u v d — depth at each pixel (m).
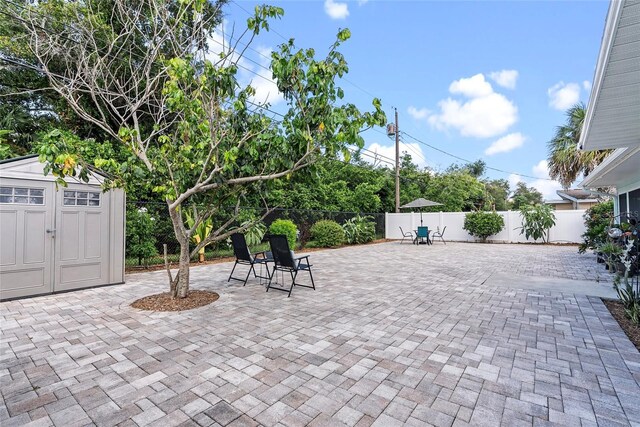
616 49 2.47
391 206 19.53
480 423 1.98
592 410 2.11
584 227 12.78
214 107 4.27
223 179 4.27
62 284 5.20
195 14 4.68
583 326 3.68
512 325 3.73
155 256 8.29
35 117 9.24
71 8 6.05
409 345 3.17
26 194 4.86
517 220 14.36
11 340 3.31
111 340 3.31
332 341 3.28
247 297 5.05
